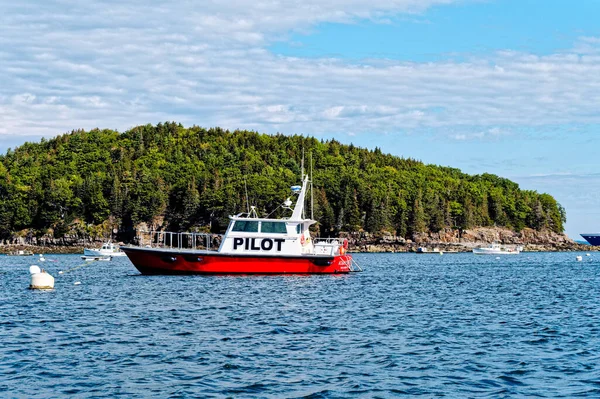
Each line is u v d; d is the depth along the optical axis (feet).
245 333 112.16
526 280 246.27
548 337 110.63
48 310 138.10
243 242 203.72
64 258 482.69
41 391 77.10
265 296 161.38
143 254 204.54
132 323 121.29
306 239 211.82
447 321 127.85
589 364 90.84
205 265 202.59
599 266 373.81
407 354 96.68
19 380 81.35
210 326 118.52
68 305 146.00
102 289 179.63
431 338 109.19
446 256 568.82
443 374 85.40
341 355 95.91
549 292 192.85
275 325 120.26
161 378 82.69
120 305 145.18
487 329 118.52
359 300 159.84
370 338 108.78
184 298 156.56
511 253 643.04
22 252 605.31
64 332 112.06
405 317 132.46
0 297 162.91
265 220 205.36
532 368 88.63
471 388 79.30
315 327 118.93
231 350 98.48
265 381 81.71
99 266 336.29
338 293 173.06
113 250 474.90
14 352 96.07
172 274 206.39
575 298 174.29
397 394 76.89
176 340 105.50
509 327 120.98
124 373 84.84
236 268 203.92
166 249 207.00
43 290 180.65
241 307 142.31
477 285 218.18
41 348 98.94
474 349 100.32
